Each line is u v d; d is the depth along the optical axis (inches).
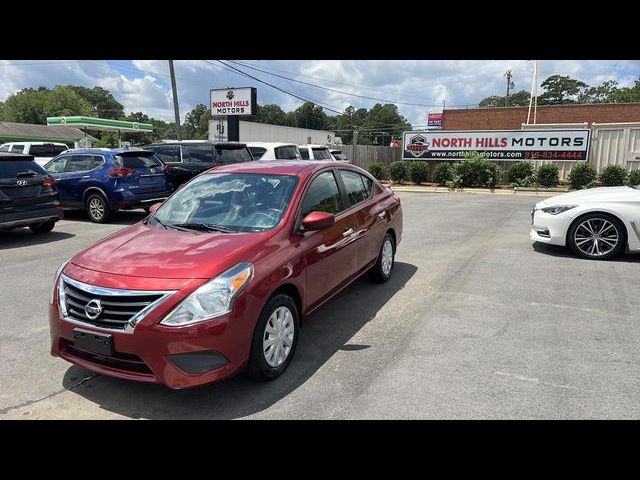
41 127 2092.8
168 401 136.9
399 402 134.3
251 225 163.0
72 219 476.7
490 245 340.8
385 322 193.9
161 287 127.1
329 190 194.9
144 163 456.8
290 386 143.9
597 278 252.2
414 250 326.0
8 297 229.0
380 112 4320.9
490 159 854.5
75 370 156.0
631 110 1161.4
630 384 142.6
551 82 2997.0
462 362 157.8
